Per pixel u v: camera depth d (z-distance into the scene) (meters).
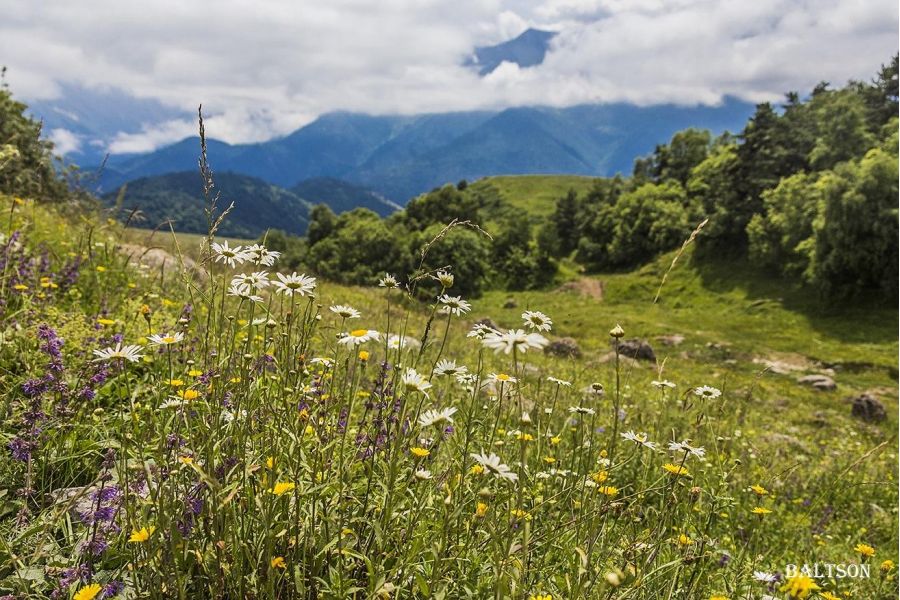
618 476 3.96
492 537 2.32
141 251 8.09
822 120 76.62
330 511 2.46
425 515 2.67
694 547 2.91
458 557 2.37
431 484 2.60
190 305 4.25
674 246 89.06
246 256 2.74
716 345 43.44
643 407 6.25
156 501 2.15
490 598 2.29
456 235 88.94
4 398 3.16
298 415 2.70
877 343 46.44
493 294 92.19
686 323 57.16
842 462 8.64
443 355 6.66
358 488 2.69
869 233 52.56
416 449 2.42
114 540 2.35
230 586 2.12
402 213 129.12
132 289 6.39
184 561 2.12
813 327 53.00
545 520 2.92
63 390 3.16
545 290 92.62
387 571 2.14
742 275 70.44
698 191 97.00
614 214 106.19
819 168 74.19
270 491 2.19
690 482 3.17
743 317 59.19
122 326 4.71
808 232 63.03
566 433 4.27
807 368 38.53
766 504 4.79
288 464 2.42
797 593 2.06
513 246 102.94
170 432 2.55
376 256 96.12
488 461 2.17
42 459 2.88
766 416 14.52
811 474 7.24
